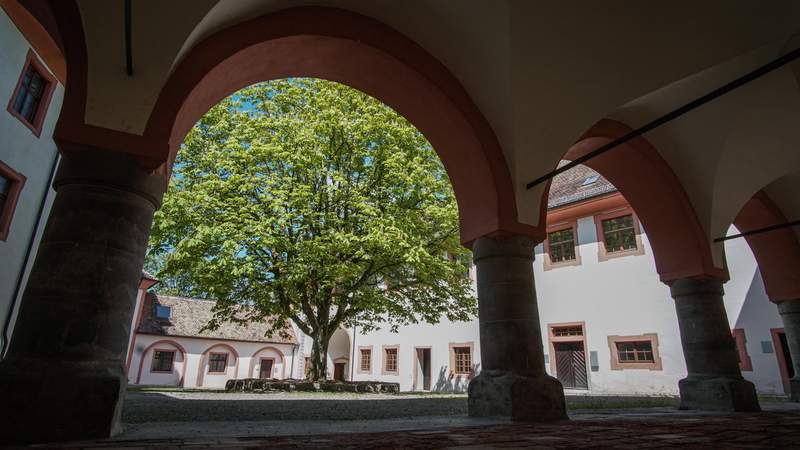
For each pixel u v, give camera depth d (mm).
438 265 14055
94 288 3779
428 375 22750
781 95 8180
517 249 6691
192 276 13531
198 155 15203
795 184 11172
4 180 10750
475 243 7031
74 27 4410
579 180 20016
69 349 3545
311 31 5988
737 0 6270
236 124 15609
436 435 3824
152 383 29047
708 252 9406
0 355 10656
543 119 7070
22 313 3582
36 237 11867
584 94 7254
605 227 18266
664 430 4438
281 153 13562
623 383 16594
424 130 7730
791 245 11773
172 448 2865
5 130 10414
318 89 16531
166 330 30375
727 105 8508
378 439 3471
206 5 4820
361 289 14523
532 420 5684
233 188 13531
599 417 6520
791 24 6203
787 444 3311
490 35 6527
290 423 5027
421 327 23156
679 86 8047
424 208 14680
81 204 3957
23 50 10672
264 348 34438
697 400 8516
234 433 3838
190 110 5105
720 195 9617
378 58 6648
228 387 14469
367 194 15094
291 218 13320
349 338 29078
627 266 17266
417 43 6883
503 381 5887
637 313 16688
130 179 4219
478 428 4582
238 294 14203
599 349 17406
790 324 11734
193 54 5012
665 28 6801
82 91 4250
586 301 18094
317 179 14852
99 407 3449
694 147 9352
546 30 6500
